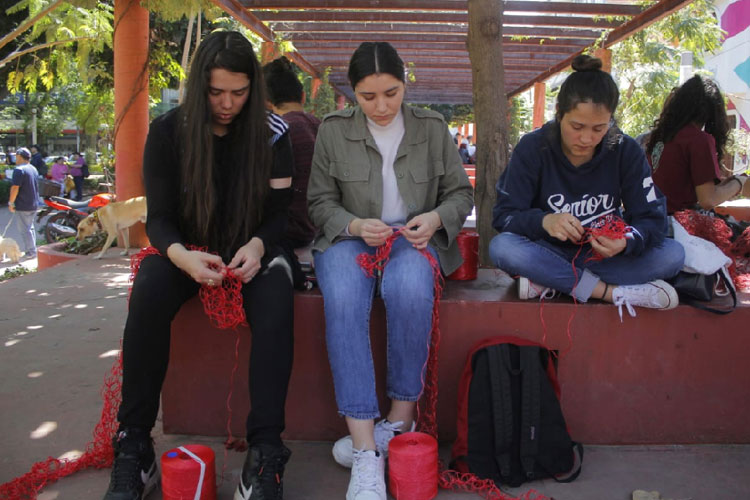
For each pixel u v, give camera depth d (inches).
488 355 92.7
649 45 410.9
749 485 93.3
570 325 102.3
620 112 448.8
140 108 286.2
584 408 104.5
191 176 90.2
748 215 225.8
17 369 137.9
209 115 89.5
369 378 90.4
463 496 89.9
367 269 95.1
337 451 96.0
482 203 155.6
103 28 332.8
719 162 136.5
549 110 863.7
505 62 460.1
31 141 1438.2
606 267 100.8
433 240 102.5
